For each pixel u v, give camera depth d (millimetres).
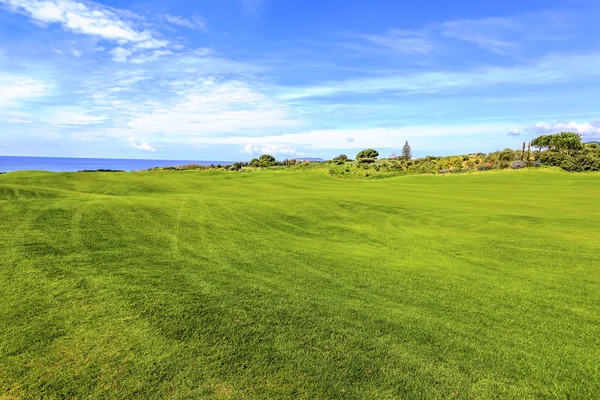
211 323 4887
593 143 74375
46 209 10648
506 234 12227
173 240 9273
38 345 4137
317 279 7020
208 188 30844
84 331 4477
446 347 4609
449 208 18250
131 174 38219
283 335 4699
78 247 7746
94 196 15102
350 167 66188
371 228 13188
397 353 4422
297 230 12234
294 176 52375
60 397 3395
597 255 9461
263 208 15219
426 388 3793
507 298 6359
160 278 6398
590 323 5445
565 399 3699
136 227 10062
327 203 18016
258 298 5844
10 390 3441
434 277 7457
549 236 11867
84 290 5613
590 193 28875
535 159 59188
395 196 24359
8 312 4789
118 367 3848
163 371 3824
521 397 3711
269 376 3852
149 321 4805
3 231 8273
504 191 30891
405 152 87250
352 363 4160
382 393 3684
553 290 6812
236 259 8078
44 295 5336
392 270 7875
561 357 4469
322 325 5035
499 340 4848
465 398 3662
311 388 3699
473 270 8047
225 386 3656
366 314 5473
